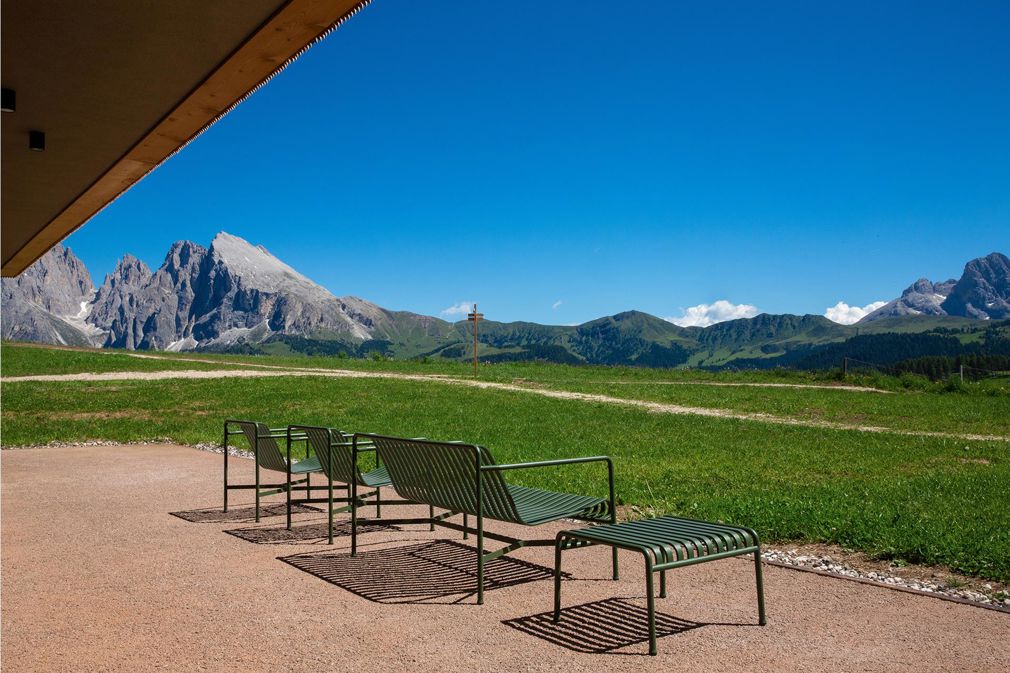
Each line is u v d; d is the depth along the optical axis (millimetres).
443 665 3697
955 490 9031
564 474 10461
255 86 7836
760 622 4328
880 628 4242
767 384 33531
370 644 4000
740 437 15516
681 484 9648
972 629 4215
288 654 3846
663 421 18531
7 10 6184
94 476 10492
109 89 7949
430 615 4512
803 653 3850
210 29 6625
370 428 16500
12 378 29016
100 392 24781
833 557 5945
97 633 4164
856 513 7129
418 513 7961
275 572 5520
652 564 3918
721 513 7289
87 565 5715
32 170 10773
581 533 4367
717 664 3699
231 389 25562
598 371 41438
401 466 5617
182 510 8047
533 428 16625
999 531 6406
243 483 9891
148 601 4781
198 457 12625
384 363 44750
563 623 4363
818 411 22438
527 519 4766
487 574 5492
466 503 5117
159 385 26828
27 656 3803
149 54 7129
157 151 9977
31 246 16562
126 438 15312
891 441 15156
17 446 14438
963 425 19422
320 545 6430
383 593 4977
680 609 4633
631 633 4180
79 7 6164
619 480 9898
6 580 5281
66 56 7129
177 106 8406
